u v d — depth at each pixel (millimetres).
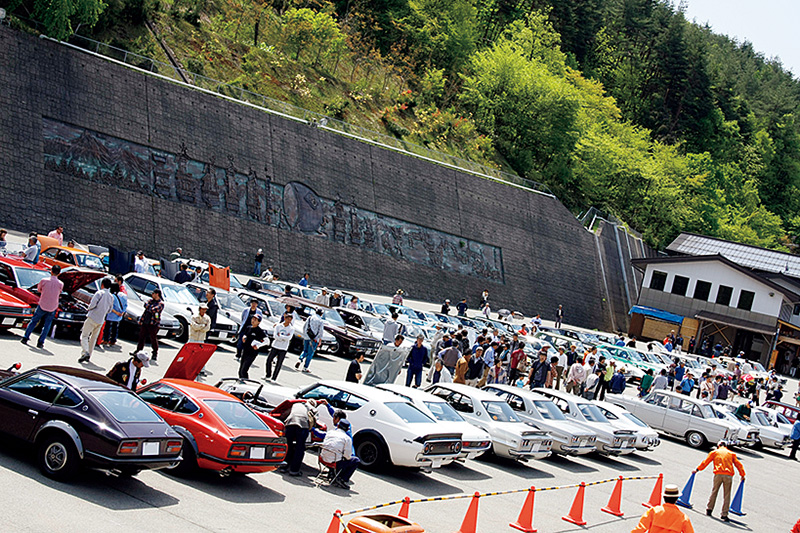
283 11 68938
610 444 20922
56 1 38625
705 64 121812
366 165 55000
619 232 80625
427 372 29859
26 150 37688
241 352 19812
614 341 49625
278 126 49969
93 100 40812
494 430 17625
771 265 72875
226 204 45969
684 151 111438
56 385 10953
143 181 42250
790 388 56688
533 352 36469
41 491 9852
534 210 68312
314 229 50719
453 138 73938
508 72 83875
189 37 54094
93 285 22984
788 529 17453
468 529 11055
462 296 59625
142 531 9125
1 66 37438
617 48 124500
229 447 11562
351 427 14969
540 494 15930
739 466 17312
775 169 129250
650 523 9625
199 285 26703
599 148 86625
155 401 12398
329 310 30156
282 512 11234
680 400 28000
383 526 7777
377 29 79375
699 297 66000
